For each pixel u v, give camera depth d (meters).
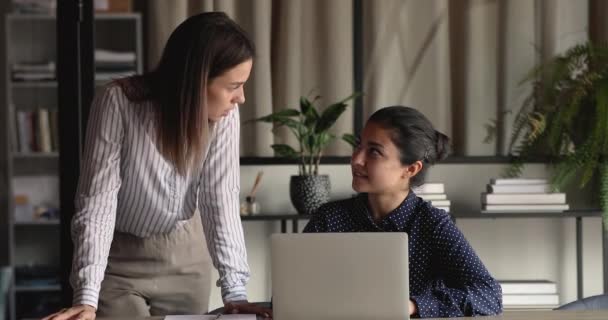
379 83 3.99
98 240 1.97
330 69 3.97
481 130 4.01
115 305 2.34
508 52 3.99
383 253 1.70
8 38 4.75
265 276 4.00
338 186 3.99
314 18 3.98
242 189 4.01
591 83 3.64
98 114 2.02
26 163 4.98
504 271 4.02
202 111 1.92
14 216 4.80
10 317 4.68
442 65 3.99
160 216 2.23
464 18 4.01
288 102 3.97
